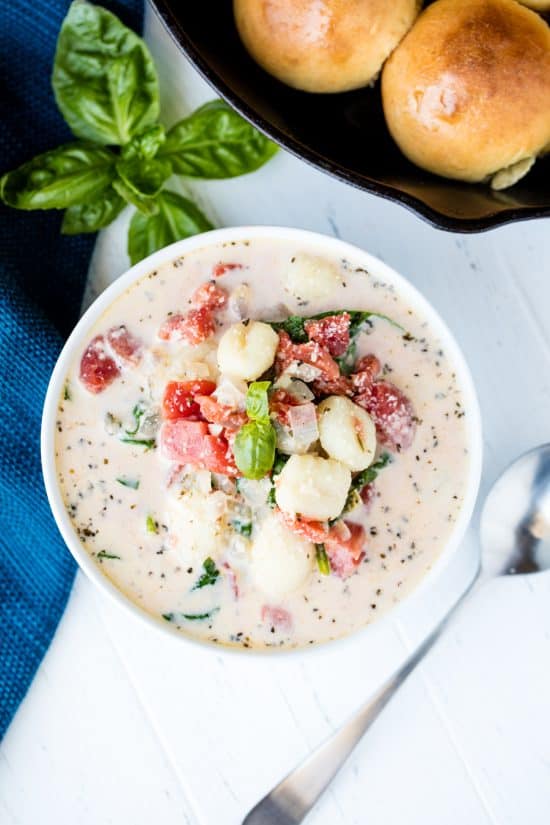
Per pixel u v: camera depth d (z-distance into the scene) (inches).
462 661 24.4
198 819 24.5
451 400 22.3
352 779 24.5
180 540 22.0
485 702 24.4
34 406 23.8
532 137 22.7
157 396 22.1
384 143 23.7
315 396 22.0
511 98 22.3
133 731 24.5
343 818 24.5
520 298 24.4
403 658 24.3
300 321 22.1
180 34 21.9
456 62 22.2
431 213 21.9
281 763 24.4
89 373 22.1
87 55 23.5
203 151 23.9
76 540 22.2
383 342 22.2
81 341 22.1
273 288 22.2
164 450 22.0
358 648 24.4
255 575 22.1
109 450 22.2
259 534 22.0
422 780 24.5
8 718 24.2
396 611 22.2
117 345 22.1
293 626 22.3
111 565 22.3
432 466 22.3
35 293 24.2
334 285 22.1
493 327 24.3
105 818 24.6
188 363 22.0
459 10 22.5
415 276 24.4
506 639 24.4
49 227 24.1
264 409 21.0
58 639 24.5
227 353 21.6
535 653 24.4
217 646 22.2
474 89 22.2
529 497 23.9
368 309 22.2
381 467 22.3
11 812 24.5
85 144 23.8
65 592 24.2
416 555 22.3
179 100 24.5
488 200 23.1
